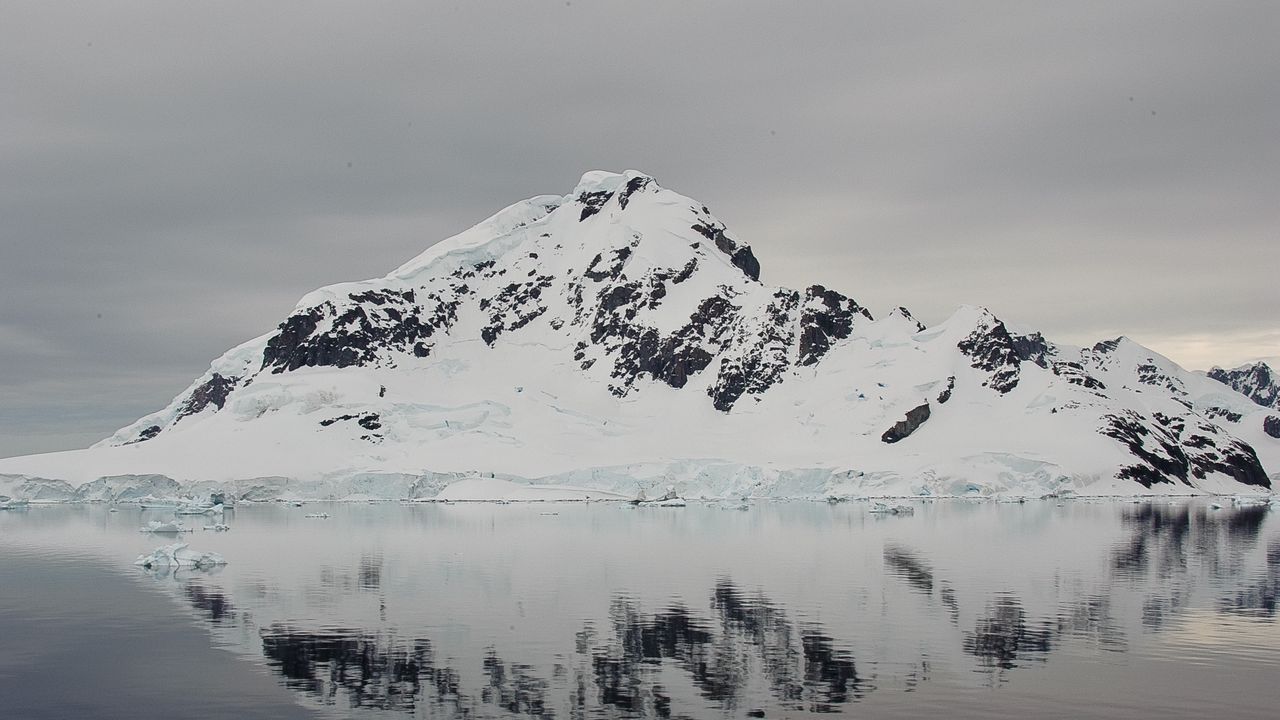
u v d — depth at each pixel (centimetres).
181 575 13612
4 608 10950
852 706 7162
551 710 7119
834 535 19912
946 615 10331
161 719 7031
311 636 9419
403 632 9581
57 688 7738
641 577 13275
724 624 9906
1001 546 17438
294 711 7162
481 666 8269
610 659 8475
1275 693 7419
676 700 7312
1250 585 12369
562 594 11812
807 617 10262
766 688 7594
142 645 9081
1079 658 8456
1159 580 12812
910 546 17450
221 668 8256
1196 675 7894
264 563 14962
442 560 15325
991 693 7444
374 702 7338
